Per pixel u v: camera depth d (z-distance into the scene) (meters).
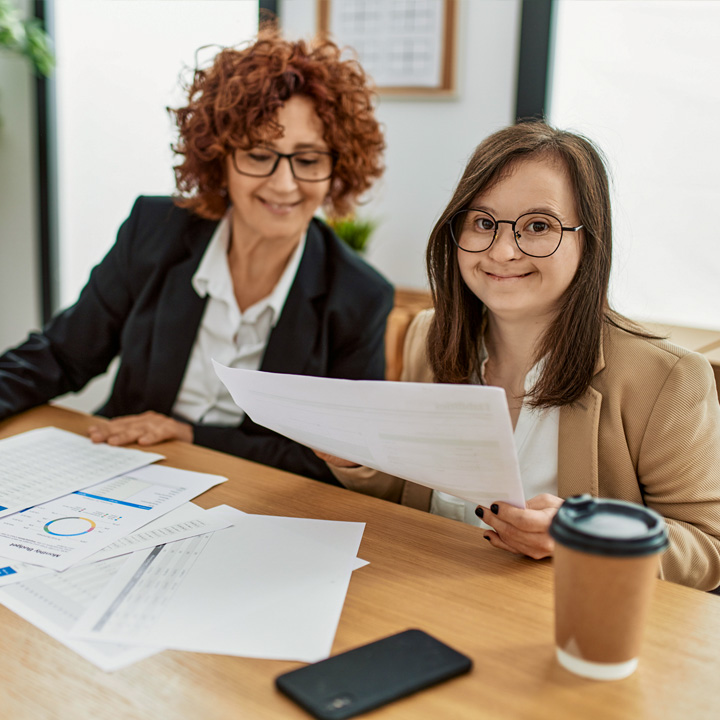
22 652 0.65
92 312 1.63
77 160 3.36
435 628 0.71
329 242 1.67
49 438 1.26
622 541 0.60
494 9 2.46
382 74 2.69
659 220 2.22
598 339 1.08
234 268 1.60
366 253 2.66
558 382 1.08
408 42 2.62
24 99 3.36
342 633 0.70
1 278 3.61
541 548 0.84
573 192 1.03
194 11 2.93
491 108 2.52
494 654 0.67
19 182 3.46
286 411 0.92
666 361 1.07
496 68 2.49
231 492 1.04
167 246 1.60
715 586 0.98
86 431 1.32
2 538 0.87
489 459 0.78
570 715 0.59
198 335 1.59
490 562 0.85
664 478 1.05
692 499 1.03
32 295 3.54
